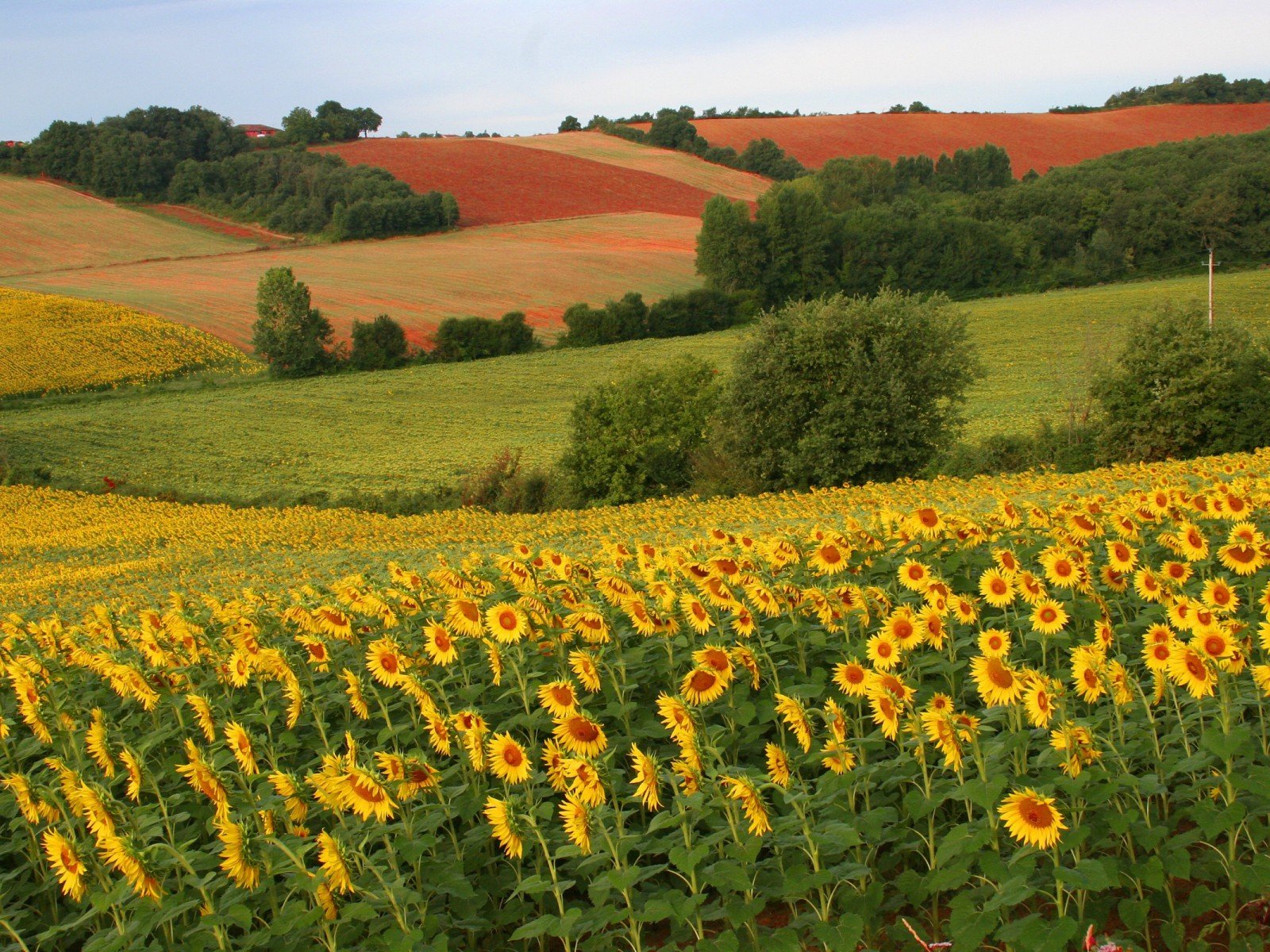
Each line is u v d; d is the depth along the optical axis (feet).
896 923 14.75
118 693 24.66
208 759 19.60
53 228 399.85
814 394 128.57
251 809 17.07
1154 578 20.40
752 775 16.17
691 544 29.25
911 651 20.84
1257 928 13.82
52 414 227.81
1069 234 351.67
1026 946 12.66
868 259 339.36
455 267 366.63
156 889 15.15
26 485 164.25
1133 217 342.85
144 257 378.53
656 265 377.09
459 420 217.15
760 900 14.38
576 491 140.05
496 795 17.95
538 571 25.08
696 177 508.12
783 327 131.85
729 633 21.95
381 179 442.50
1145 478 67.36
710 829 17.26
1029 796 13.32
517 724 19.44
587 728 16.61
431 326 300.40
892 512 28.12
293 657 22.41
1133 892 14.69
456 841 16.96
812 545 25.73
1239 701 15.52
